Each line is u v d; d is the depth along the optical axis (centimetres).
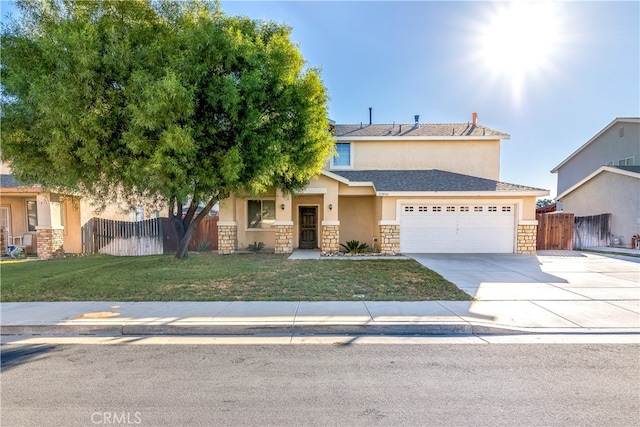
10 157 912
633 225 1778
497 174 1761
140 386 391
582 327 568
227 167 903
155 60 848
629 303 692
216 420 327
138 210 2080
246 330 563
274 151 991
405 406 349
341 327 565
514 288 811
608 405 350
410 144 1788
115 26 854
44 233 1543
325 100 1212
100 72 817
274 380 404
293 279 910
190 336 551
